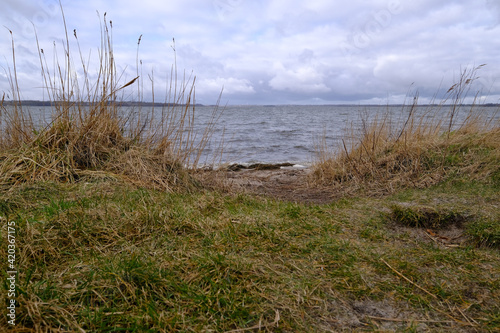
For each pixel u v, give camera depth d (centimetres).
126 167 426
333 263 238
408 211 348
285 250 250
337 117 3922
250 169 745
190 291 188
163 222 273
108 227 256
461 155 541
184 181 441
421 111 646
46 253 216
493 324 182
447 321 185
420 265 244
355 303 199
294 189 545
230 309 178
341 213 349
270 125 2336
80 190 341
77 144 431
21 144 419
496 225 304
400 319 186
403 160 547
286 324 174
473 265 243
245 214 316
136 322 161
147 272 195
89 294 180
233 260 220
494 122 632
